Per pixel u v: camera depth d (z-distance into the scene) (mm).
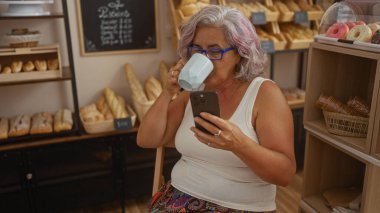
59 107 2418
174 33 2381
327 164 1685
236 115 1247
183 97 1438
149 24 2459
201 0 2283
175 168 1401
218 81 1201
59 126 2100
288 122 1206
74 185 2264
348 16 1521
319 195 1711
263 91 1247
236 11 1199
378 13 1451
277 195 2518
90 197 2303
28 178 2098
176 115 1426
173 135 1445
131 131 2207
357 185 1755
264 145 1196
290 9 2508
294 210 2344
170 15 2410
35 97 2350
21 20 2197
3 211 2135
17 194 2127
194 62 1083
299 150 2803
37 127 2084
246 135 1170
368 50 1253
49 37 2283
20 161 2053
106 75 2463
